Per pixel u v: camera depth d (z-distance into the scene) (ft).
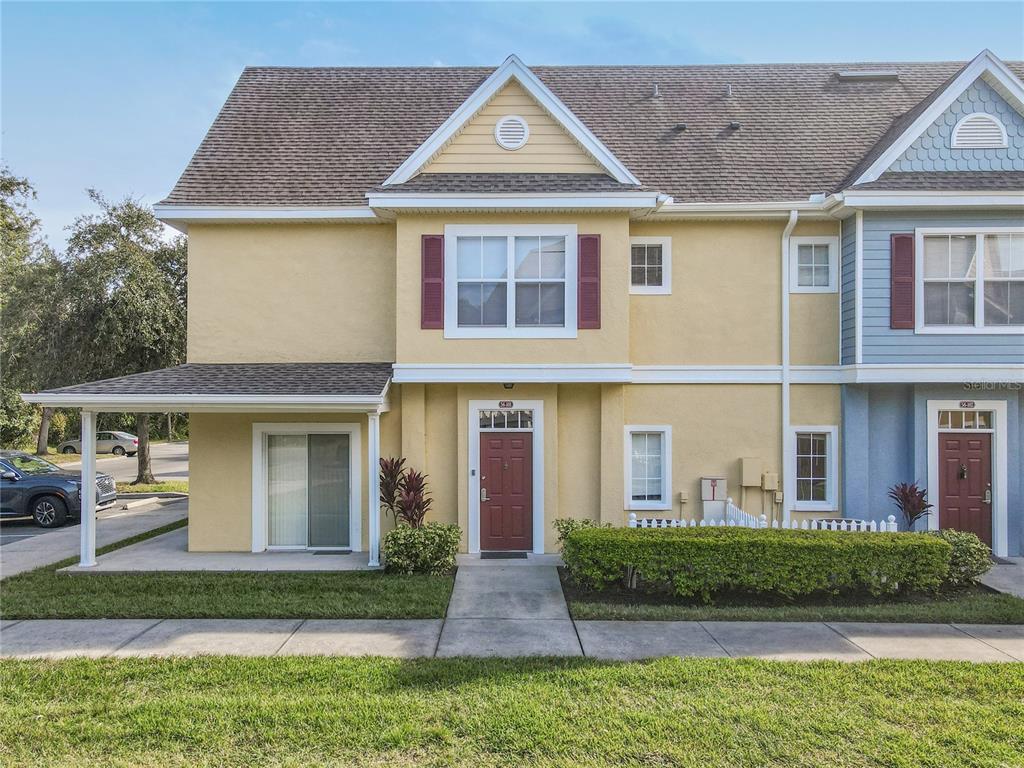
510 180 35.22
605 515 36.70
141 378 34.76
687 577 27.27
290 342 38.42
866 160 37.93
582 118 44.32
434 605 26.30
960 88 35.22
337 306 38.55
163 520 49.29
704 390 37.88
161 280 64.95
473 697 18.03
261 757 15.20
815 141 41.93
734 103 45.88
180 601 26.78
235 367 37.19
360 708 17.39
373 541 33.14
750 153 40.96
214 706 17.51
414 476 34.78
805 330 37.91
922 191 34.06
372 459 33.24
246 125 43.37
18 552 37.65
